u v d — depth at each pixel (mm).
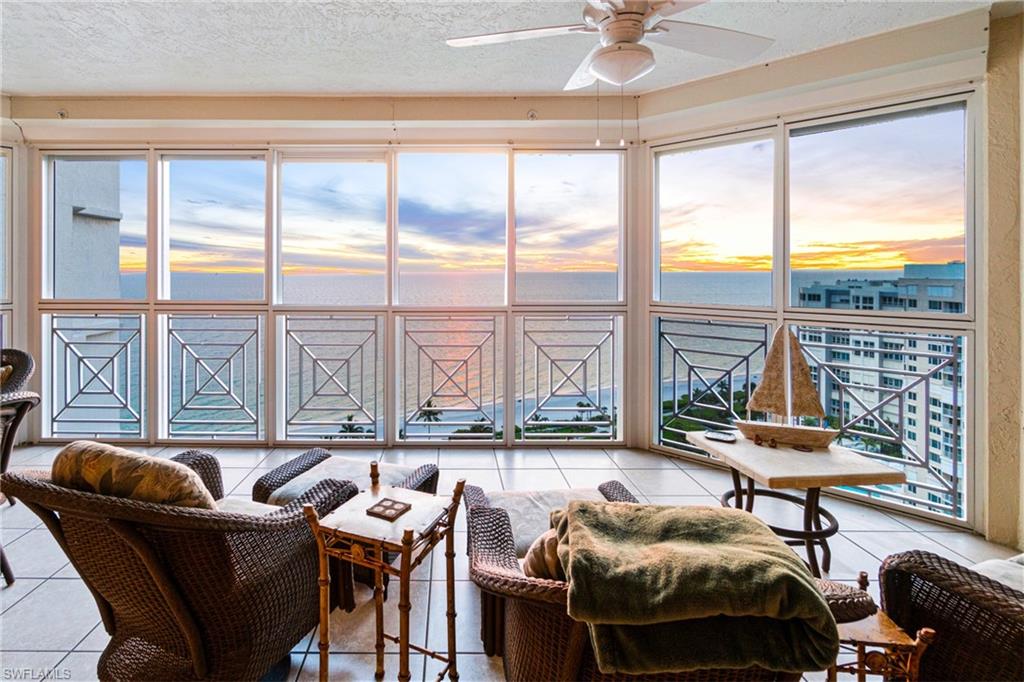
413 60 2957
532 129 3646
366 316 3807
